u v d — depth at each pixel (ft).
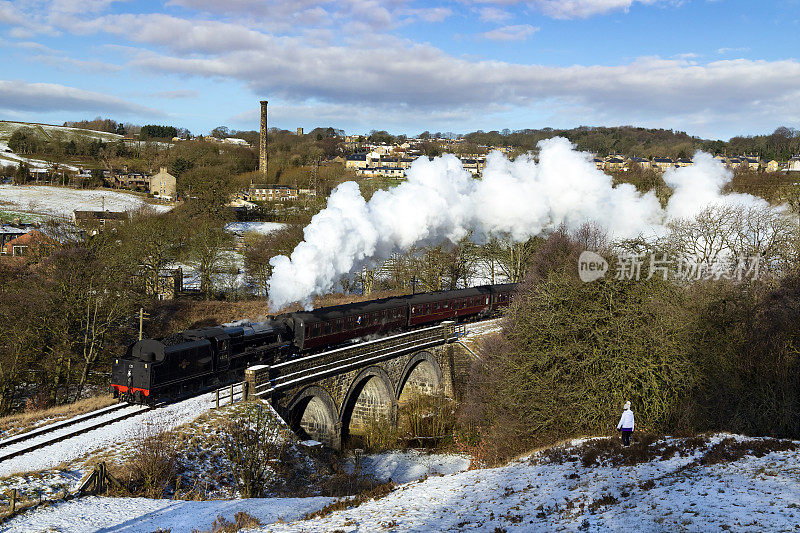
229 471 104.94
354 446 161.48
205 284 278.87
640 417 113.29
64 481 89.61
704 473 71.97
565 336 123.75
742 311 123.24
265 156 615.57
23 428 110.63
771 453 77.05
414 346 179.73
